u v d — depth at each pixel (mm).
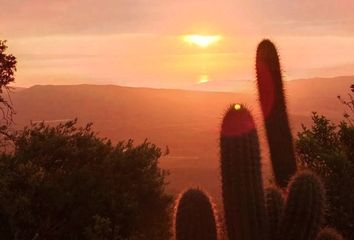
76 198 18953
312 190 10258
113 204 18578
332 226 14281
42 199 18734
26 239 18188
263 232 10281
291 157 13664
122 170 19984
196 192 10250
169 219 19734
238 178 10172
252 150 10219
